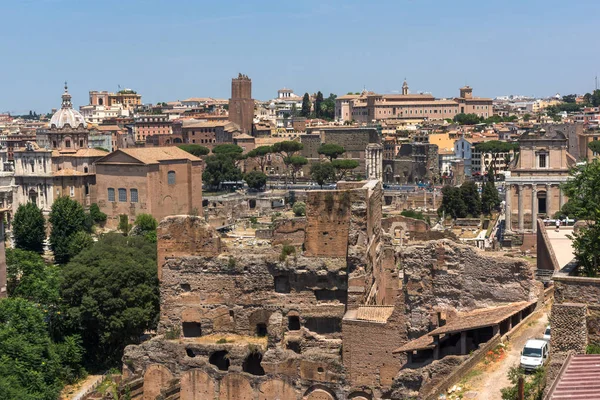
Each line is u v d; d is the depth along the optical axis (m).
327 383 88.88
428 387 69.06
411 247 86.31
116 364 121.50
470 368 67.50
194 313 106.12
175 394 96.94
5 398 94.25
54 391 105.12
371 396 85.56
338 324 100.88
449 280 84.56
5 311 112.81
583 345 63.94
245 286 104.75
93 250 130.00
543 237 112.06
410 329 85.44
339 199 103.31
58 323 121.44
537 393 58.38
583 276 73.81
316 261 102.44
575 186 85.12
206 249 108.31
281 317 98.75
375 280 104.81
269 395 92.50
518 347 71.75
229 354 97.00
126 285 121.38
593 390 51.75
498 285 82.44
